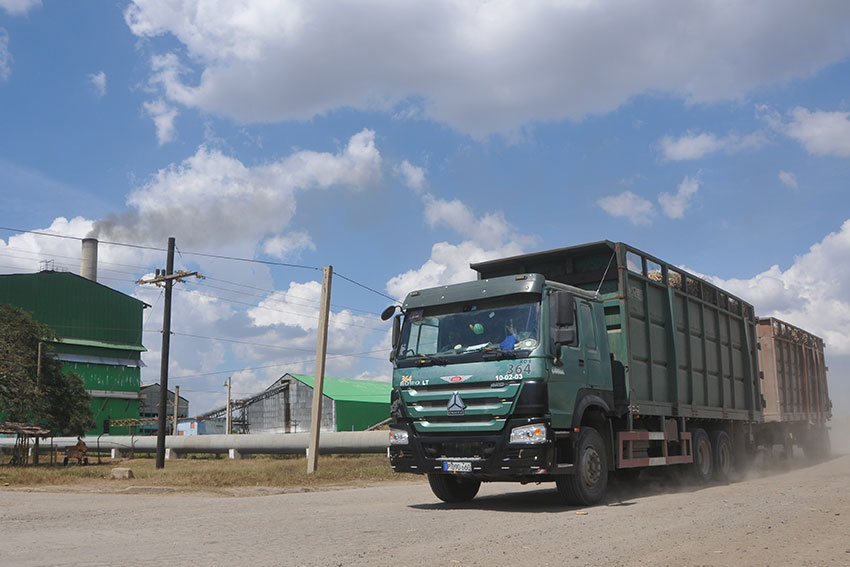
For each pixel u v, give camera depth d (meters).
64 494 14.85
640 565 5.77
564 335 10.25
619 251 12.64
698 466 14.55
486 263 14.03
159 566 5.95
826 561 5.82
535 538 7.34
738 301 17.95
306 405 67.31
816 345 25.14
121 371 68.06
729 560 5.93
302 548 6.87
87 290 67.12
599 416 11.58
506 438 10.20
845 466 20.12
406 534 7.81
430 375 10.99
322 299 22.80
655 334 13.52
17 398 36.59
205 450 45.53
